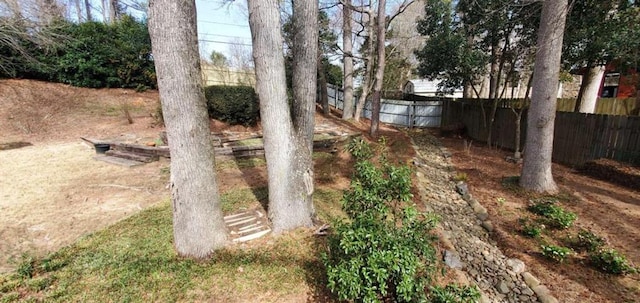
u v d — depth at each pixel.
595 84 8.13
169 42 2.60
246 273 2.89
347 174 6.35
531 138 5.42
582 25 6.43
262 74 3.21
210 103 9.81
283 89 3.30
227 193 4.95
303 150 3.60
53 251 3.17
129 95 12.39
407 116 14.77
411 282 2.13
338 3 11.77
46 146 7.85
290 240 3.46
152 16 2.57
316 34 3.45
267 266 3.00
